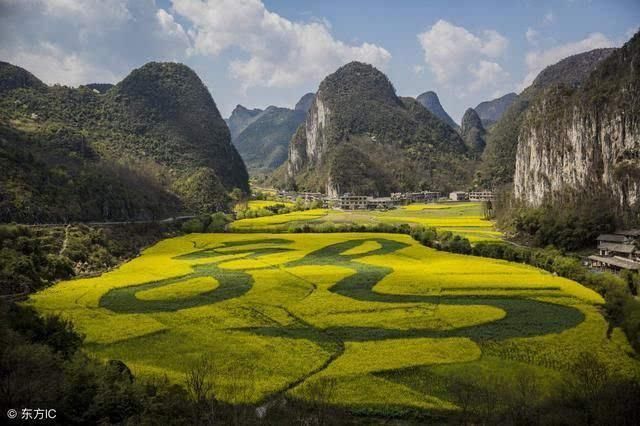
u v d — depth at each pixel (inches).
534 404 1701.5
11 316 2181.3
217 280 3567.9
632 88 5743.1
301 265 4138.8
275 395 1855.3
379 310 2851.9
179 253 4845.0
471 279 3528.5
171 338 2409.0
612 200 5418.3
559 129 6737.2
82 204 5172.2
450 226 6934.1
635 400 1622.8
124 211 5743.1
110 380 1704.0
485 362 2129.7
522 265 4133.9
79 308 2893.7
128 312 2829.7
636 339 2336.4
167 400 1636.3
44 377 1608.0
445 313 2780.5
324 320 2672.2
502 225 6663.4
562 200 6141.7
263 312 2815.0
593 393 1692.9
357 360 2124.8
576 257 4559.5
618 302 2832.2
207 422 1545.3
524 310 2854.3
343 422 1643.7
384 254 4655.5
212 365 2079.2
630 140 5546.3
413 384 1932.8
